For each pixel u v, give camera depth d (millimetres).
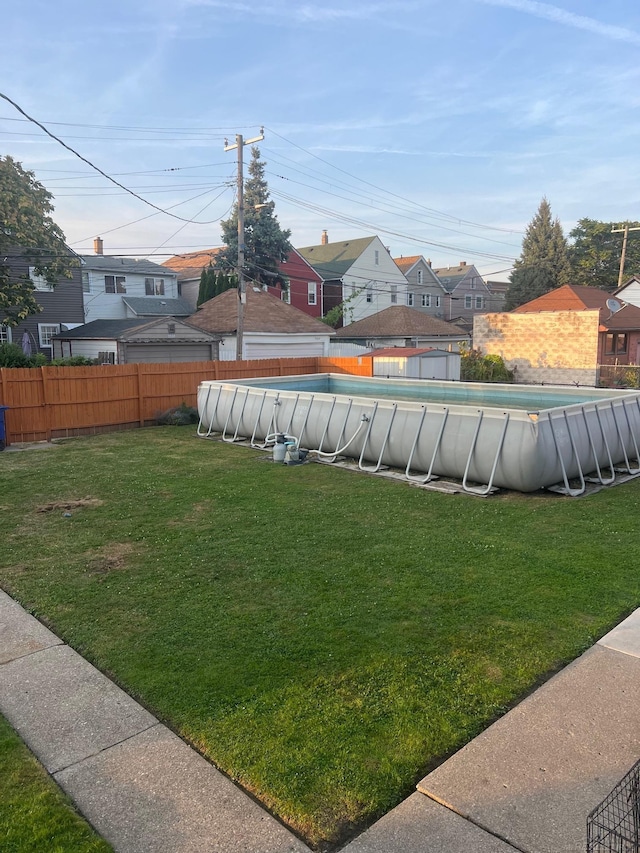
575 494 8008
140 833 2543
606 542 6078
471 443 8406
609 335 24844
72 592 5125
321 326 27500
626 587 4973
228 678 3725
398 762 2943
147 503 7949
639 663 3834
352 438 10203
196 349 24453
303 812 2631
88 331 24953
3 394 13266
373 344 30406
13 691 3658
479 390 13352
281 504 7758
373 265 44781
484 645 4074
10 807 2672
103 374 14875
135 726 3291
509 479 8055
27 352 24531
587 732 3146
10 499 8297
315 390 16453
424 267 49844
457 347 30625
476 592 4922
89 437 14211
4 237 17859
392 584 5113
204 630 4383
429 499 7934
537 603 4699
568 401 11562
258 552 5977
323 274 43875
